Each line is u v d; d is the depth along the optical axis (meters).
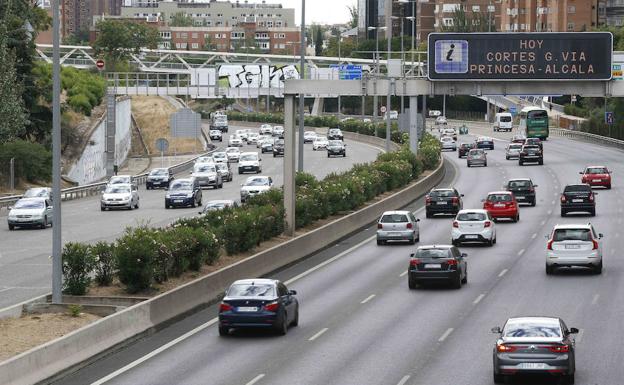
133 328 39.06
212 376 32.38
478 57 68.25
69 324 37.69
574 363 30.70
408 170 105.44
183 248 50.03
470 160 139.12
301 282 54.69
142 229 49.41
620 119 186.88
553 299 47.31
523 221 82.44
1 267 59.66
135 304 41.41
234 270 51.34
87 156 145.12
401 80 68.56
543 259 61.75
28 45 132.75
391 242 71.75
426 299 48.28
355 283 53.94
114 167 139.88
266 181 104.19
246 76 176.00
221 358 35.38
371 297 49.19
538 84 68.50
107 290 45.69
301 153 84.94
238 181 131.38
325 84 67.56
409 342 37.88
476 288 51.47
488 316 43.22
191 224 59.44
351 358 35.06
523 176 122.19
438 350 36.28
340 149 163.62
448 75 68.38
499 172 129.12
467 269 58.31
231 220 59.56
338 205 80.62
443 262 50.97
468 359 34.59
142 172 159.38
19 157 119.44
